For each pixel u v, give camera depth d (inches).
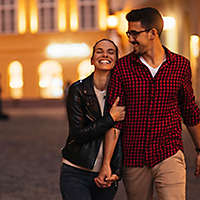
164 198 221.8
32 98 2561.5
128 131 222.7
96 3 2517.2
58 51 2546.8
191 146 694.5
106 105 225.5
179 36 1031.6
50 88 2568.9
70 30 2539.4
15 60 2566.4
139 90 218.4
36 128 1163.3
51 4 2544.3
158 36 221.1
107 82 226.7
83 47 2534.5
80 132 221.0
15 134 1021.2
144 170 223.6
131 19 220.1
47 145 802.2
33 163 607.8
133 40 221.0
